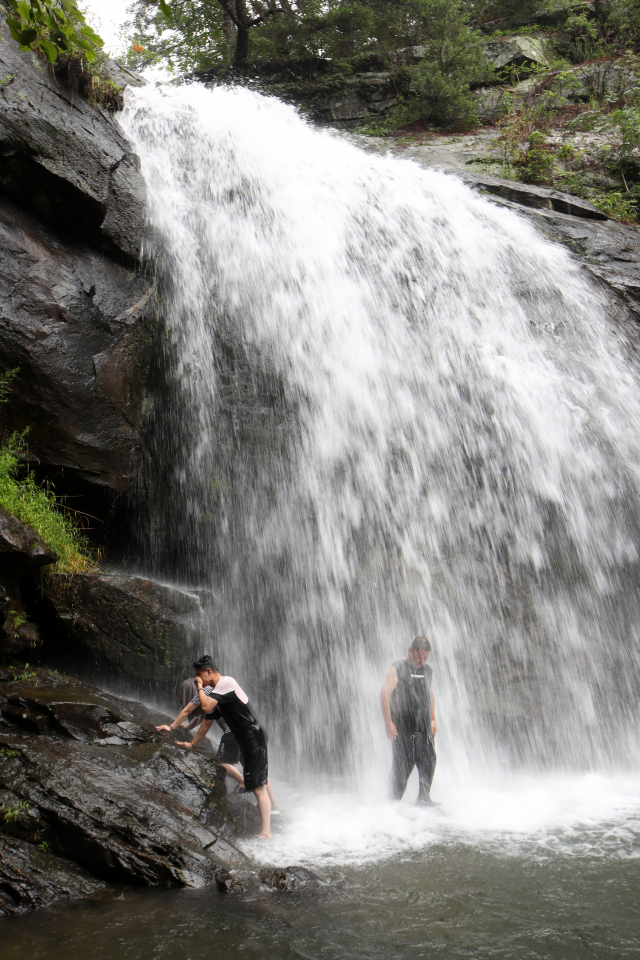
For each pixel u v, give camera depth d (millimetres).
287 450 10211
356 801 7051
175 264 10117
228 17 22266
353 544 10125
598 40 23016
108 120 9875
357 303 11883
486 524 10758
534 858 5348
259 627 9312
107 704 6355
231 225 11289
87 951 3836
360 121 20609
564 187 17000
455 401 11570
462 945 3959
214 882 4695
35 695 6051
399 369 11609
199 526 9414
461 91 19672
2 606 6645
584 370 12180
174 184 11227
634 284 13672
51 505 8117
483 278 12969
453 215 13758
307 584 9695
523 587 10188
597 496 10773
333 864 5211
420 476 10938
